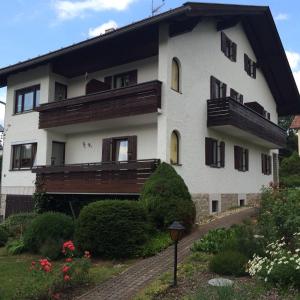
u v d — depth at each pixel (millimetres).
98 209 11414
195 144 16906
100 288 8812
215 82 19078
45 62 19234
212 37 19094
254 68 24469
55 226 12164
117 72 18625
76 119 17312
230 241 10008
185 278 8781
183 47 16516
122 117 15820
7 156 21359
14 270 10461
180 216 13062
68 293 8578
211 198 17953
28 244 12484
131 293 8375
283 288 7465
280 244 8750
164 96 15070
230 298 6754
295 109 28516
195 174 16750
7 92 21828
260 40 23797
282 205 11062
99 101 16562
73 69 19203
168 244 12023
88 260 9438
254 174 23594
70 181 17141
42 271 8641
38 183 18406
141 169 14883
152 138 16641
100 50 17703
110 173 15773
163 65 15312
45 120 18750
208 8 15375
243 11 18438
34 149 20109
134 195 15484
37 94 20391
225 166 19641
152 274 9539
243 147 22125
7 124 21578
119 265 10625
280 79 26391
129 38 16406
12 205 20703
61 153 20047
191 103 16797
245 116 19078
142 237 11445
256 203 19641
